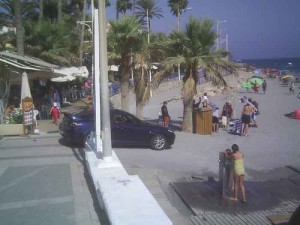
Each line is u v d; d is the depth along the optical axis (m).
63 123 14.66
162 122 22.81
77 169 10.55
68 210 7.33
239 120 21.12
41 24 32.34
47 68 21.86
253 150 16.91
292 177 13.14
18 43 24.59
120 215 5.62
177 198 10.73
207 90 41.41
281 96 42.84
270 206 10.34
